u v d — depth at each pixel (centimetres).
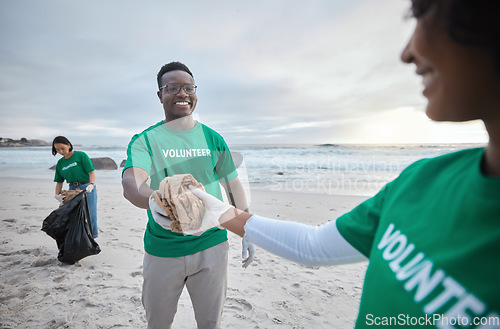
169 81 144
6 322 251
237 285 326
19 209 652
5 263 363
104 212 649
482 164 47
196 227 103
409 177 63
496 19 36
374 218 71
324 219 589
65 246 354
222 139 142
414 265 49
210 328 175
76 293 301
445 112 45
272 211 654
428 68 46
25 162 2417
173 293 165
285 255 87
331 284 330
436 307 43
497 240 38
